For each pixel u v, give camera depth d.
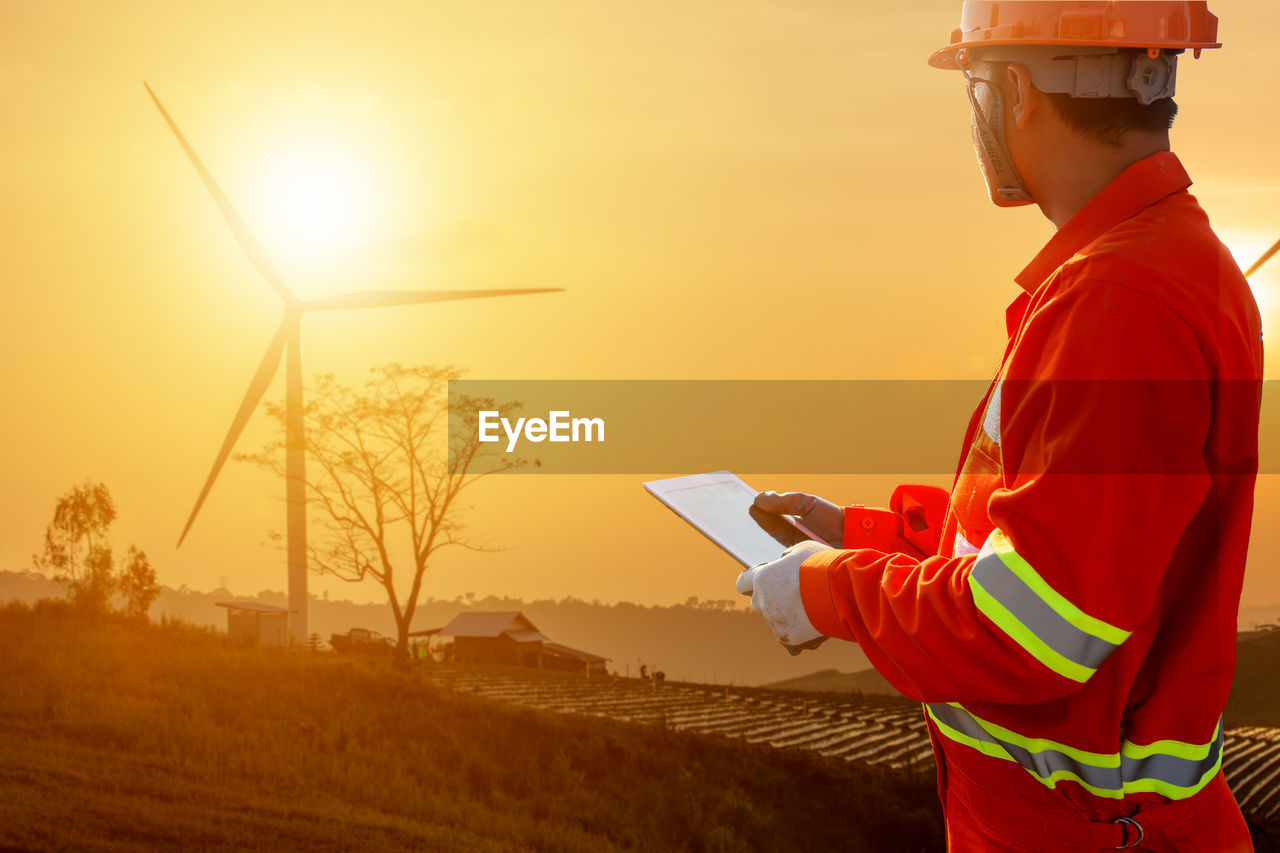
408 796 18.50
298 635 41.75
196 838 13.55
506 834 17.33
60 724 19.52
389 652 37.47
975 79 1.48
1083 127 1.40
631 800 19.94
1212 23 1.37
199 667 27.00
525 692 30.58
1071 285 1.25
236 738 20.28
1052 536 1.16
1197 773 1.36
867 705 32.25
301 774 18.70
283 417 44.38
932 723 1.59
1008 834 1.47
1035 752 1.38
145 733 19.58
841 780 21.33
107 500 40.09
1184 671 1.32
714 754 22.73
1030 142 1.46
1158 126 1.41
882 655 1.33
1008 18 1.40
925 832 19.08
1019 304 1.47
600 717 26.23
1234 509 1.29
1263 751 21.33
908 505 1.92
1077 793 1.39
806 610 1.44
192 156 38.38
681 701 31.59
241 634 40.25
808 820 19.69
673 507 1.91
